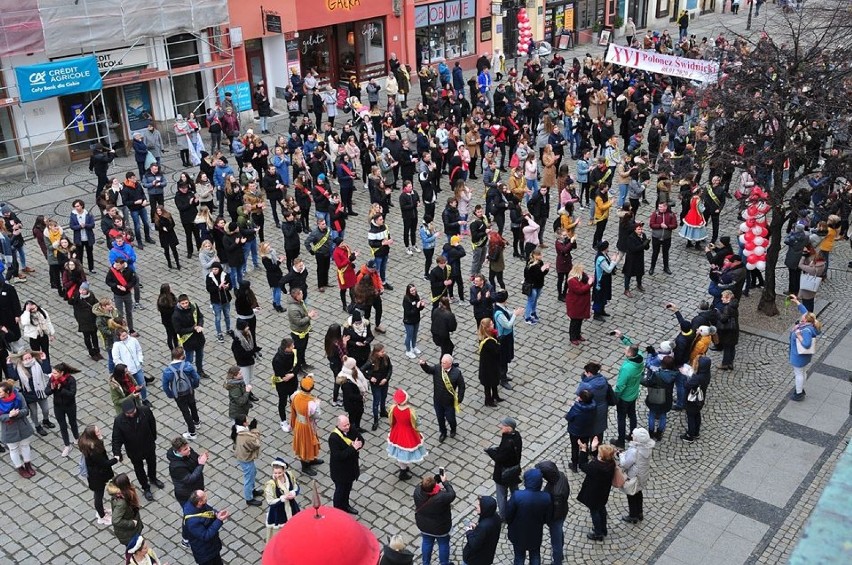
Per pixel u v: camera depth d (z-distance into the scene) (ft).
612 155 81.41
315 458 44.06
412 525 40.45
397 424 42.19
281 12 102.53
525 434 47.44
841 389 51.21
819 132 55.26
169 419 48.75
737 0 175.42
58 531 40.42
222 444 46.55
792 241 59.41
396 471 44.14
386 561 31.96
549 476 35.73
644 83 101.76
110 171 87.81
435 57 125.18
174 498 42.27
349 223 75.77
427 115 90.12
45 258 68.69
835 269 67.36
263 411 49.34
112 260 57.52
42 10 79.97
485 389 49.42
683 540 39.45
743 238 61.52
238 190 69.72
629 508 40.52
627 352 44.39
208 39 96.78
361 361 48.49
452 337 57.31
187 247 68.54
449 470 44.42
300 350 51.62
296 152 74.79
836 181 61.82
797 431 47.34
